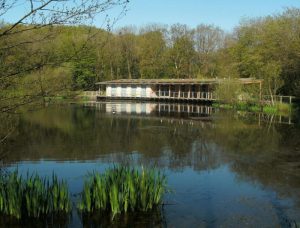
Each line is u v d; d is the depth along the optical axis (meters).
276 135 23.62
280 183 13.07
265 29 51.41
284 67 41.94
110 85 64.81
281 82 40.25
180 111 40.59
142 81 60.41
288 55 42.47
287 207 10.66
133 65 72.44
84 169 14.83
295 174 14.29
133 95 62.41
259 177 13.87
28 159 16.70
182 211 10.25
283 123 29.28
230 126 27.97
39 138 22.45
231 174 14.28
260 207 10.65
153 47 69.50
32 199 9.05
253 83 43.22
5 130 13.19
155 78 69.75
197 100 53.53
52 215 9.31
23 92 6.91
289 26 45.78
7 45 6.29
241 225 9.39
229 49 60.44
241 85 43.31
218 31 70.81
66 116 35.72
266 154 18.05
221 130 26.05
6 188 9.27
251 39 57.09
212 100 49.84
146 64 69.62
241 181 13.31
